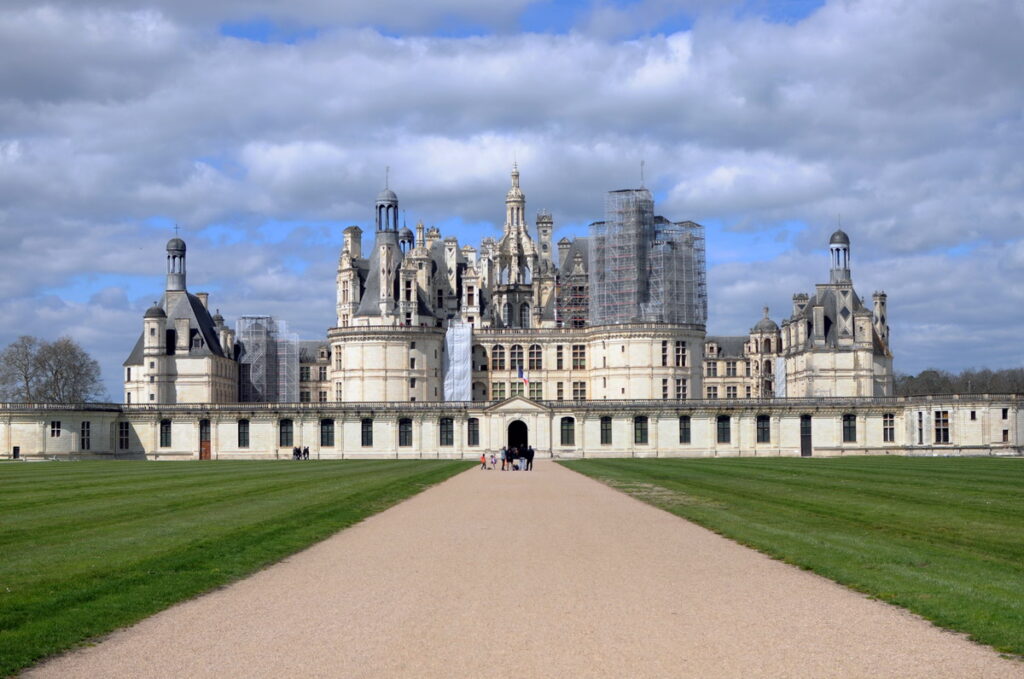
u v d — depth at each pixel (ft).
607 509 208.74
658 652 87.66
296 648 89.40
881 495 228.43
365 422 556.10
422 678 80.74
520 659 85.76
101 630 95.04
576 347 643.45
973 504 203.10
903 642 90.27
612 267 614.75
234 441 556.92
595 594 111.96
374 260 627.05
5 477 316.60
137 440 557.33
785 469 359.66
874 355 613.93
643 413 547.08
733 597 109.91
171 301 631.56
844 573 122.01
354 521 185.16
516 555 141.28
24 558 130.31
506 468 407.85
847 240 611.88
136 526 166.20
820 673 81.46
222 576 122.21
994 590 109.91
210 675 81.71
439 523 182.50
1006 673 81.00
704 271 621.72
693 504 218.18
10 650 86.94
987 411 515.91
